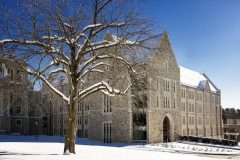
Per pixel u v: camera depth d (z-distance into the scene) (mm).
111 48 23734
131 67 22578
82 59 24672
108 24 22344
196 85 79062
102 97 54844
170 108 56938
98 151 27750
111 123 52750
